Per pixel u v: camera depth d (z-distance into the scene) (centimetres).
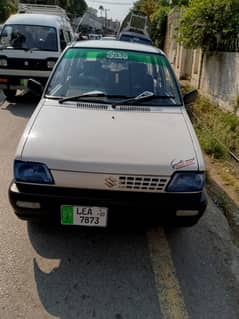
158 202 255
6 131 599
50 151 255
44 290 244
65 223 262
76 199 253
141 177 250
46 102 329
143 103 339
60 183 253
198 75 1124
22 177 255
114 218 260
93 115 305
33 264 269
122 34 1922
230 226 346
